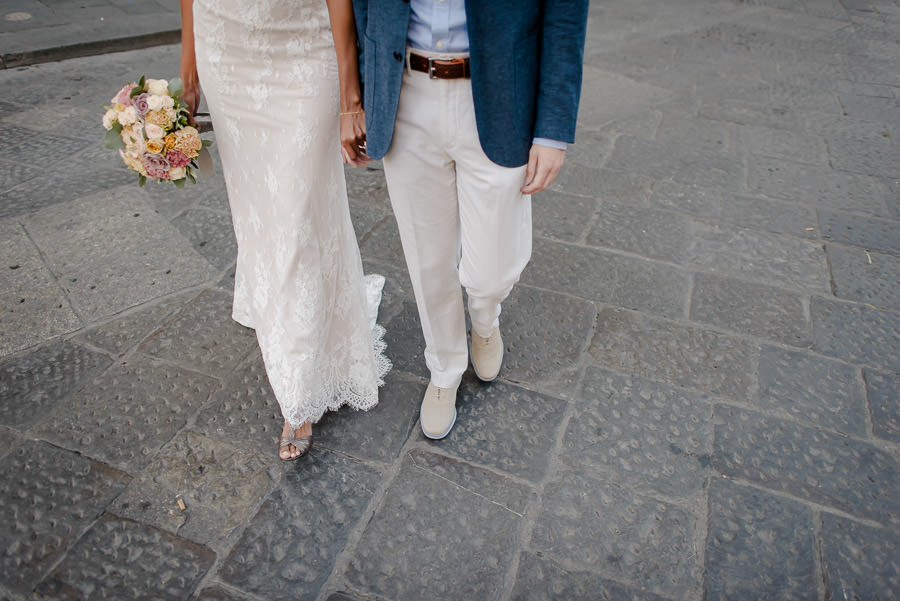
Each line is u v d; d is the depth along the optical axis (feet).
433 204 5.21
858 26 21.33
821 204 10.62
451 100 4.54
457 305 6.04
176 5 19.19
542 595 5.23
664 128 13.33
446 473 6.16
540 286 8.61
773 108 14.47
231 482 6.03
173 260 8.92
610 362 7.44
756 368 7.36
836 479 6.14
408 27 4.40
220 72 5.24
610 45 18.60
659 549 5.56
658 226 9.95
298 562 5.41
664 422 6.71
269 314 5.93
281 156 5.26
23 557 5.38
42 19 17.31
